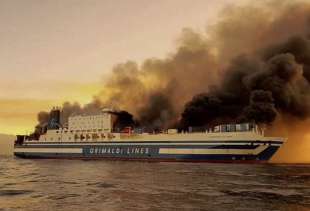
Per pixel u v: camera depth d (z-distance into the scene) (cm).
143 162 13050
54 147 17038
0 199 4644
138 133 14525
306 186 5538
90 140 15575
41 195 4950
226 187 5444
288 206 3966
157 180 6494
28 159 17825
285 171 8300
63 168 10175
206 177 6869
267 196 4603
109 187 5662
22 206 4153
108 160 14762
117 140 14612
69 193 5094
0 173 8769
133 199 4506
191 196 4666
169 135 12950
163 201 4331
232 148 11325
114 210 3853
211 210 3797
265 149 11156
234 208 3878
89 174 8000
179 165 10681
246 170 8550
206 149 11838
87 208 3984
